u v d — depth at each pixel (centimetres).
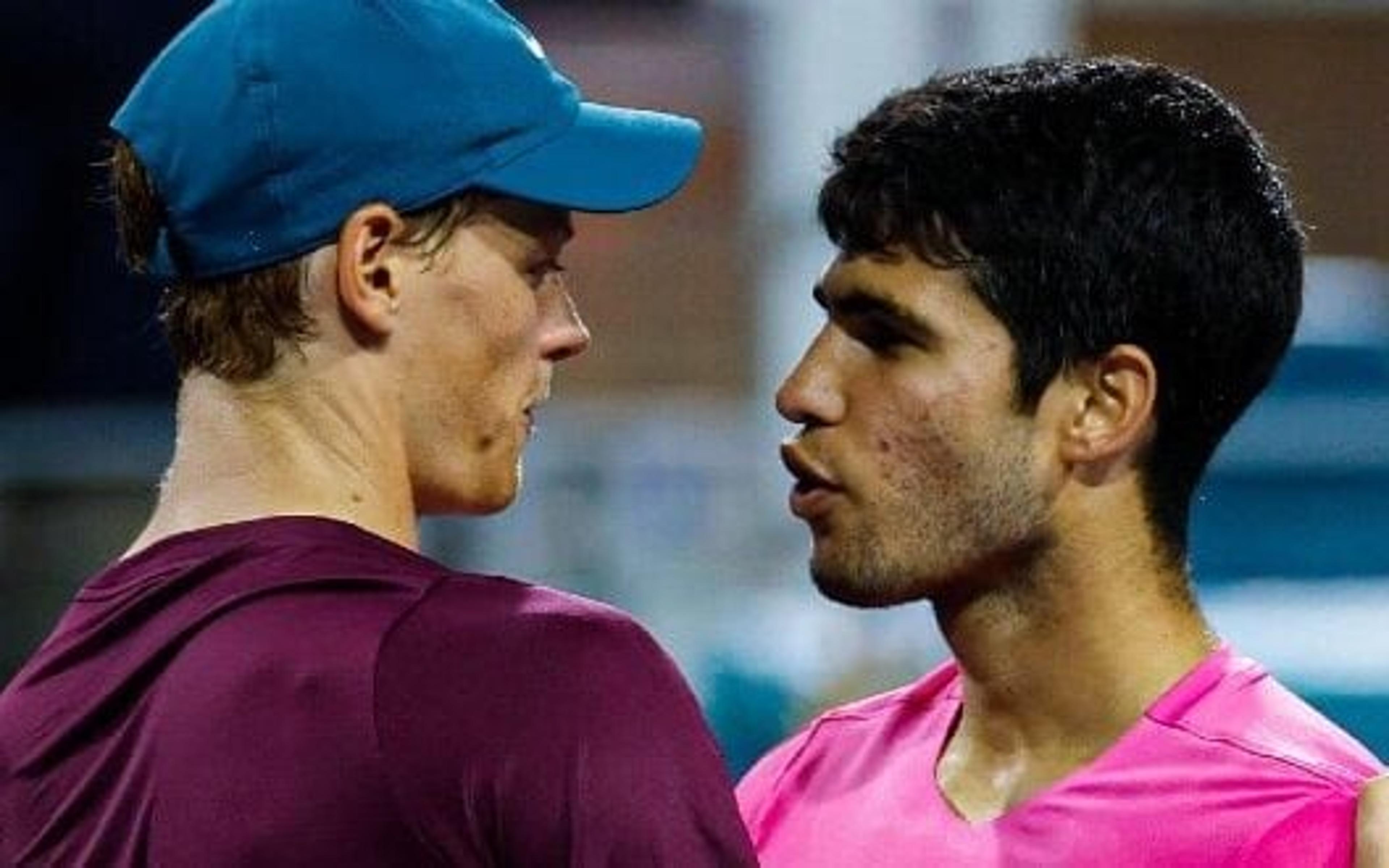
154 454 1556
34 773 521
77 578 1499
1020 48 1477
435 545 1420
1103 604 580
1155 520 582
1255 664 589
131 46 1938
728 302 1903
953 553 575
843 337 581
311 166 516
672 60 2152
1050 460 572
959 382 567
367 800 485
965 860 577
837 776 624
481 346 530
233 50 522
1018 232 562
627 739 495
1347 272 2286
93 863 509
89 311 1945
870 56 1483
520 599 509
